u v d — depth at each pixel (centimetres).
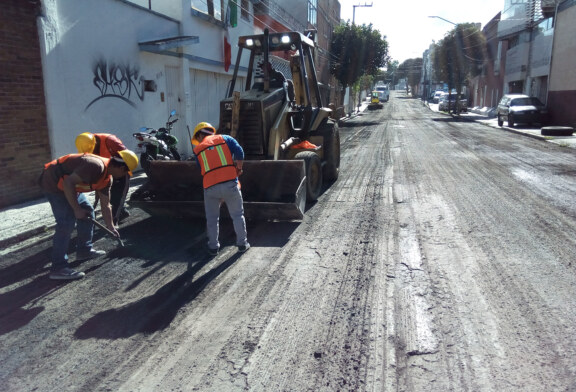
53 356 335
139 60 1089
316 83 915
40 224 650
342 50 3803
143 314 396
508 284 428
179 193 687
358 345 335
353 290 427
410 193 822
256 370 309
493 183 891
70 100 870
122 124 1031
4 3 731
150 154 884
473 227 606
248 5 1894
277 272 478
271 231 623
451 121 3194
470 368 303
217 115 1594
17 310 411
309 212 715
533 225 607
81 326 378
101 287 456
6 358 334
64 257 484
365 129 2525
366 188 880
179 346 343
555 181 899
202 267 500
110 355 334
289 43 829
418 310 384
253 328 365
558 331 344
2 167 745
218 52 1545
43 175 471
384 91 8288
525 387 282
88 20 908
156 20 1154
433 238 567
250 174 669
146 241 598
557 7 2320
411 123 3002
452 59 4338
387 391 283
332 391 285
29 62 784
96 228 662
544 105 2483
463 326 356
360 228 620
